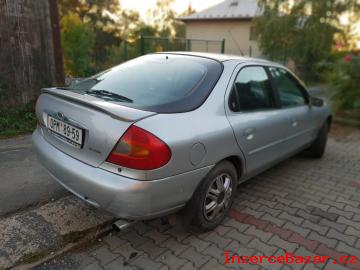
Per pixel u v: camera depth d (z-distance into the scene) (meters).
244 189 3.77
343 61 7.73
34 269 2.26
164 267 2.35
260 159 3.26
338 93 7.67
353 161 4.98
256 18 13.33
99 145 2.14
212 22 25.09
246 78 3.11
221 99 2.69
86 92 2.66
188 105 2.45
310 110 4.26
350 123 7.56
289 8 12.05
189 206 2.51
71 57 10.94
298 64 12.51
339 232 2.93
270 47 12.69
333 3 10.66
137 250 2.52
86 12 29.09
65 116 2.40
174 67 2.89
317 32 10.95
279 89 3.67
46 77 5.92
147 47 10.95
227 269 2.36
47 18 5.76
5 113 5.33
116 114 2.07
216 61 2.96
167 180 2.15
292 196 3.63
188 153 2.25
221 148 2.57
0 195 3.12
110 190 2.06
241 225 2.95
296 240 2.77
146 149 2.02
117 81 2.84
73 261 2.37
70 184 2.33
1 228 2.62
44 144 2.69
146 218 2.18
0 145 4.52
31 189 3.28
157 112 2.24
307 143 4.45
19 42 5.43
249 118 2.95
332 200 3.58
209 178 2.54
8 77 5.41
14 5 5.26
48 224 2.71
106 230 2.71
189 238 2.71
